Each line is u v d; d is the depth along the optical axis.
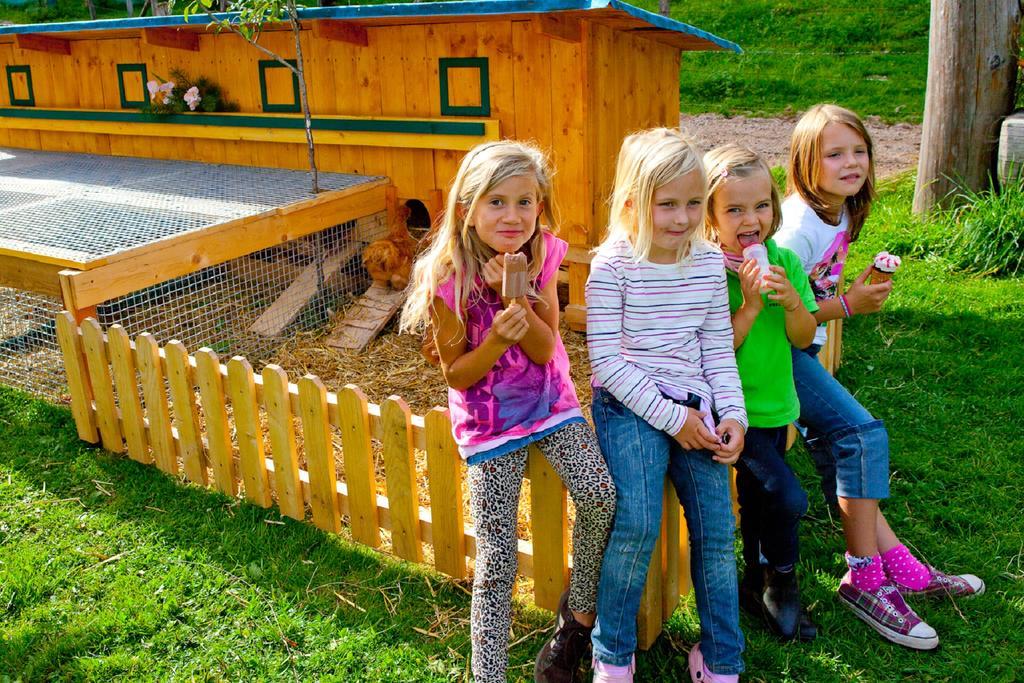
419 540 3.24
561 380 2.67
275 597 3.12
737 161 2.64
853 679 2.70
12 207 5.64
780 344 2.76
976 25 6.66
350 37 5.95
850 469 2.86
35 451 4.20
